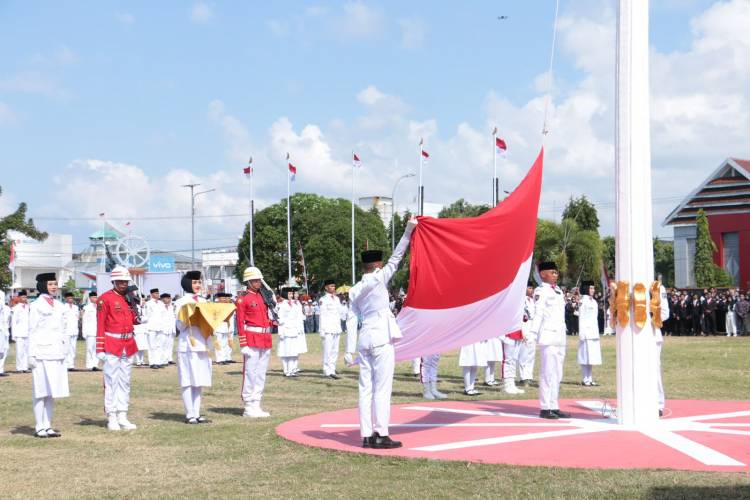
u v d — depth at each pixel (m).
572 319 44.53
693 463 9.30
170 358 27.25
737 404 14.87
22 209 49.69
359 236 75.00
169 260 84.75
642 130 11.92
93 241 101.38
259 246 77.94
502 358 18.64
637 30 11.90
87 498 8.37
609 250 78.69
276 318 15.10
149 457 10.64
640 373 11.99
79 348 38.31
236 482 8.95
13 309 25.52
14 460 10.57
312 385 20.12
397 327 11.02
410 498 8.02
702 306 41.31
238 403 16.66
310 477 9.09
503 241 12.42
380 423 10.76
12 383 21.72
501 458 9.79
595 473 8.78
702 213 58.94
